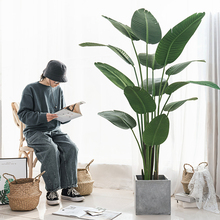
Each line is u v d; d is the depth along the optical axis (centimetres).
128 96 176
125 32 205
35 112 225
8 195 206
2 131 330
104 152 288
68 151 235
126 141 282
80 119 293
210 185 211
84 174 250
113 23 204
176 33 171
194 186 212
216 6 242
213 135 238
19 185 204
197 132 245
